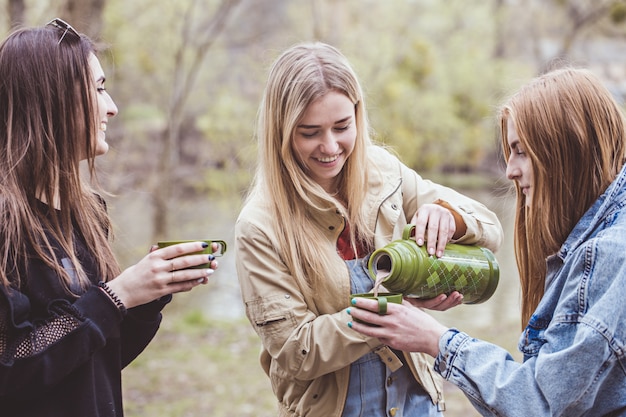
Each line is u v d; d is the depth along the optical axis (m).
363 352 1.86
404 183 2.19
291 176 1.95
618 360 1.50
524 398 1.52
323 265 1.96
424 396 2.09
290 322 1.91
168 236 11.23
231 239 12.15
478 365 1.60
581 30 13.28
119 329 1.77
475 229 1.99
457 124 14.02
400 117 13.20
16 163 1.68
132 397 5.20
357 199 2.04
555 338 1.54
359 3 13.15
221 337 6.96
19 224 1.60
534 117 1.66
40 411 1.62
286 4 13.15
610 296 1.47
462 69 14.22
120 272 1.91
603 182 1.64
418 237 1.84
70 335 1.58
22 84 1.71
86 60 1.77
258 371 5.81
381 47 12.77
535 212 1.71
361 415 1.98
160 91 12.10
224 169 11.55
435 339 1.66
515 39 16.17
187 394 5.24
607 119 1.64
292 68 1.92
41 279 1.63
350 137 1.95
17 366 1.53
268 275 1.94
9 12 6.19
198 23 11.84
